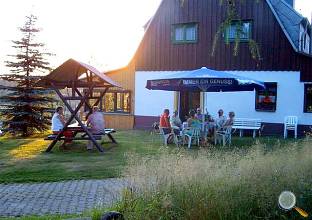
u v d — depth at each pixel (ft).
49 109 72.79
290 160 22.82
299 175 21.24
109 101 84.12
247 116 70.79
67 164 37.52
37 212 22.90
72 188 28.58
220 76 49.11
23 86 71.20
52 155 42.93
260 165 20.95
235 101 71.61
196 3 75.25
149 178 19.21
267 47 69.36
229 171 19.97
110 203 21.75
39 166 36.47
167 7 77.87
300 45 72.38
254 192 18.97
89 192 27.43
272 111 69.00
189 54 75.87
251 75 70.64
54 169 35.12
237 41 27.22
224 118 54.90
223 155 22.63
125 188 19.74
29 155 42.96
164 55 78.07
